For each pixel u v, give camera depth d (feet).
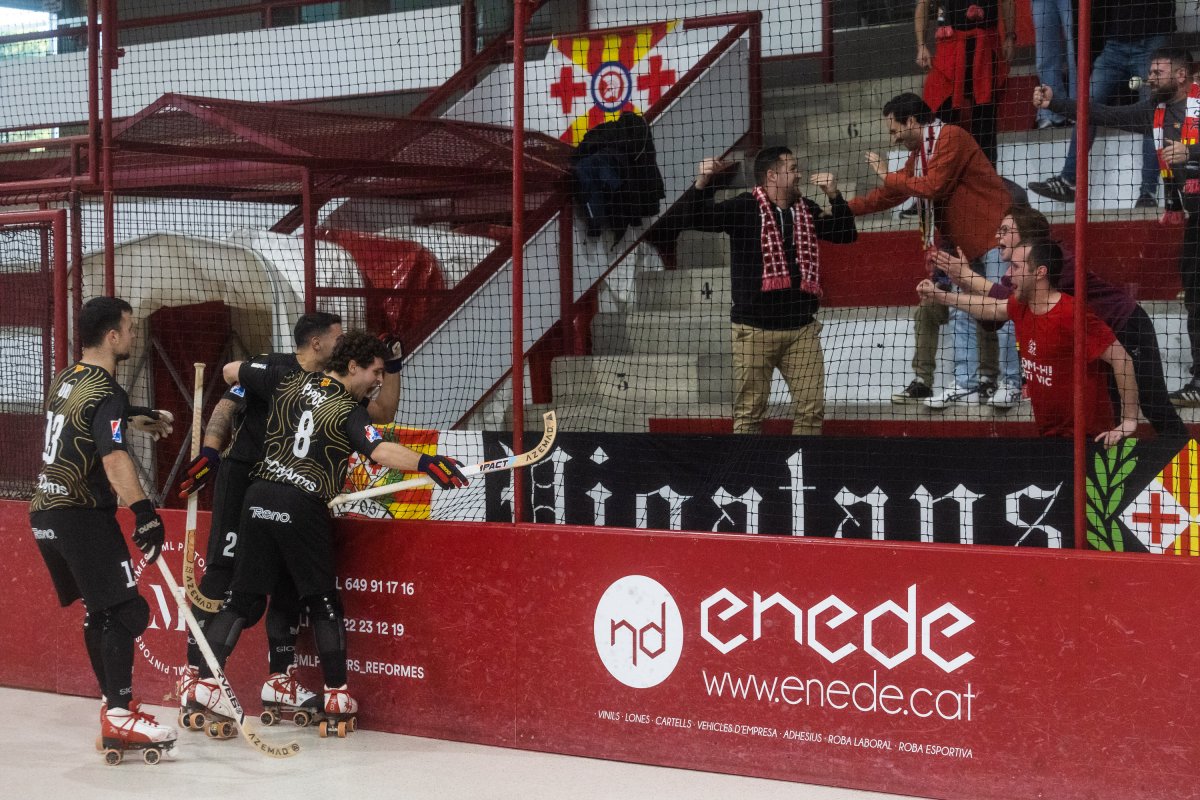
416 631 64.54
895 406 80.12
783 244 76.13
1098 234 77.20
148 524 59.11
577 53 103.60
